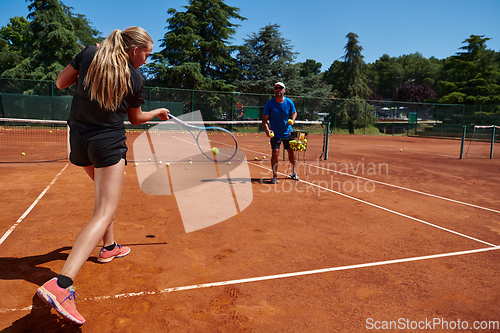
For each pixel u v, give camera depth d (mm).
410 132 27828
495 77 32469
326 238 3340
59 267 2525
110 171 1961
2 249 2830
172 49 27062
